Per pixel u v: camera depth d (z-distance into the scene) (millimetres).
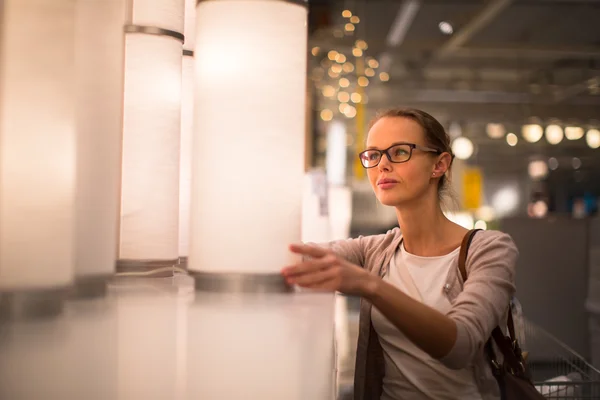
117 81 847
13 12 731
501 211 22078
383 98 15000
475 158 21125
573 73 13414
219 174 986
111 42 822
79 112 769
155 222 1279
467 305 1333
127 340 677
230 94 982
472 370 1519
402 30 10141
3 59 727
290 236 1015
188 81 1540
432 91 14781
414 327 1186
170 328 745
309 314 853
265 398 503
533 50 10281
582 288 5809
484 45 10219
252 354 640
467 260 1514
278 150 994
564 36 10727
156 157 1273
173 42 1291
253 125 983
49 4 741
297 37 1015
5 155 726
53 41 742
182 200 1558
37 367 564
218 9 992
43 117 739
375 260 1749
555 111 14516
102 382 527
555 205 24359
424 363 1553
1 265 729
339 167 8906
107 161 840
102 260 852
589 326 5355
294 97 1011
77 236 803
